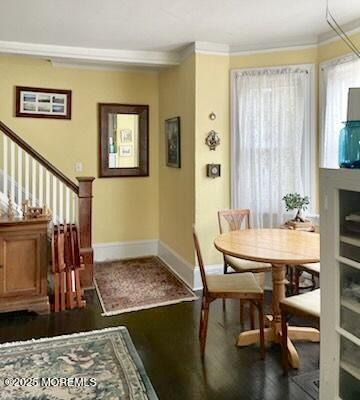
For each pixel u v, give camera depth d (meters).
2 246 3.23
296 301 2.37
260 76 3.94
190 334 2.94
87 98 4.86
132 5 2.96
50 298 3.52
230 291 2.61
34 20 3.27
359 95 1.62
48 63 4.65
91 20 3.28
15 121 4.58
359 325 1.70
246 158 4.03
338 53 3.52
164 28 3.48
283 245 2.66
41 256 3.35
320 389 1.83
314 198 3.89
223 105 4.03
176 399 2.14
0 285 3.25
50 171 3.80
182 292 3.87
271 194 3.99
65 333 2.95
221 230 3.50
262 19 3.26
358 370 1.69
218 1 2.89
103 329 3.02
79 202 3.90
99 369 2.41
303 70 3.83
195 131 3.95
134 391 2.18
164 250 5.00
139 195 5.20
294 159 3.90
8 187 3.88
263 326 2.60
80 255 3.71
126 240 5.18
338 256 1.70
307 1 2.90
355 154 1.63
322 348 1.80
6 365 2.45
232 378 2.35
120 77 4.98
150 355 2.62
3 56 4.41
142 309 3.44
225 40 3.83
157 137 5.21
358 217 1.70
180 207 4.43
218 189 4.07
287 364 2.42
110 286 4.04
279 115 3.92
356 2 2.92
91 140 4.91
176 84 4.46
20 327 3.07
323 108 3.71
